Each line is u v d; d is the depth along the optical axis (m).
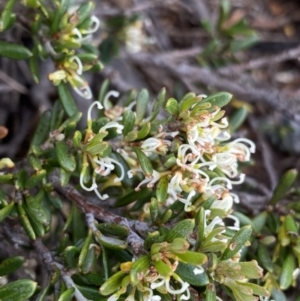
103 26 0.45
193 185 0.27
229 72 0.48
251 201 0.35
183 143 0.28
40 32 0.32
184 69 0.48
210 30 0.48
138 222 0.28
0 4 0.33
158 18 0.58
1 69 0.46
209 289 0.26
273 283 0.31
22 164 0.30
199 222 0.26
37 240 0.29
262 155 0.51
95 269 0.30
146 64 0.48
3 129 0.30
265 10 0.63
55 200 0.30
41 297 0.27
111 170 0.30
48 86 0.45
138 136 0.28
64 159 0.28
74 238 0.30
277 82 0.59
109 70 0.45
